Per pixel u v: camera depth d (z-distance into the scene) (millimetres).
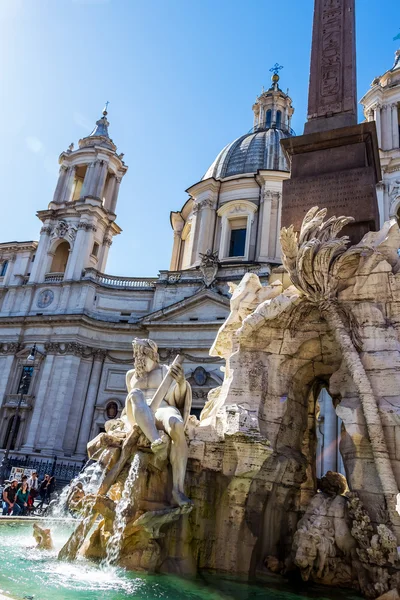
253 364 7789
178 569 6332
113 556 6090
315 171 9414
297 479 7668
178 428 6680
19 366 38531
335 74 10664
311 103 10539
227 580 6359
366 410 6637
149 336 36688
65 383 36125
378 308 7363
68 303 39188
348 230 8672
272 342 7949
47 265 41656
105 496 6566
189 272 38344
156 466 6609
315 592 6121
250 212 41656
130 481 6520
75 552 6410
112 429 8453
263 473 7074
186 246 46312
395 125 32750
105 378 37531
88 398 36719
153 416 6949
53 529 8844
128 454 6785
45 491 20828
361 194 8805
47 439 34719
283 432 7668
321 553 6480
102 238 43406
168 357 35625
